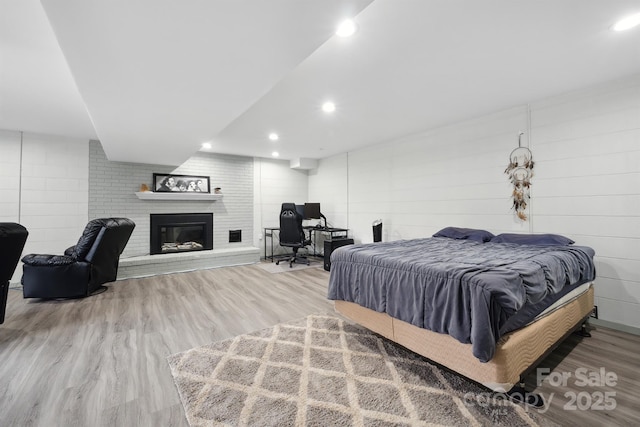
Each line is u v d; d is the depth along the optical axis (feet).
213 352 7.09
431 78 8.34
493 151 11.43
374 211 17.07
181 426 4.68
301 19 4.27
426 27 5.92
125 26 4.39
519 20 5.73
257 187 20.83
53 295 10.92
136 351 7.16
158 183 17.15
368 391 5.56
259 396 5.41
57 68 7.50
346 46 6.61
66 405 5.16
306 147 17.65
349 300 8.11
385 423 4.72
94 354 7.01
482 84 8.79
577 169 9.29
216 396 5.40
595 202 8.95
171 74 6.05
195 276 15.21
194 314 9.71
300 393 5.49
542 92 9.43
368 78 8.30
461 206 12.57
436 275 5.83
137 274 14.94
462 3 5.19
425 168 14.08
